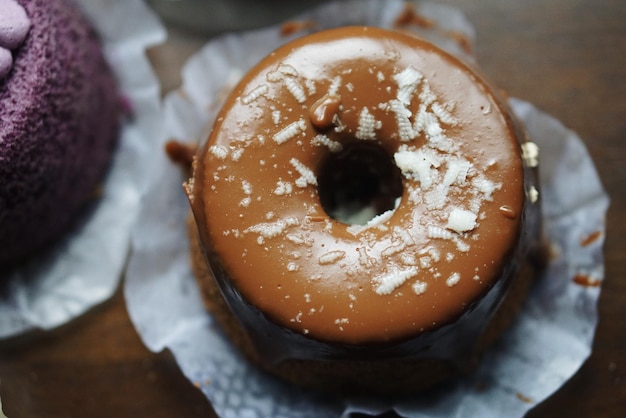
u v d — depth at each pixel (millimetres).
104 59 270
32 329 263
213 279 232
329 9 264
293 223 213
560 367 245
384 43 218
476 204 211
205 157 217
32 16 234
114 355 260
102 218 271
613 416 249
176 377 258
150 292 257
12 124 229
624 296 253
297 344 219
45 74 235
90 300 264
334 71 216
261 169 215
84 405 259
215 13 271
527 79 264
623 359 251
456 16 261
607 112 261
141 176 273
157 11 272
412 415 242
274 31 265
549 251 253
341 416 245
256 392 249
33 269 268
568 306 250
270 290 211
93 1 266
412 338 209
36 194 247
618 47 263
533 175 229
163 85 273
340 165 227
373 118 215
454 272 208
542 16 266
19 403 259
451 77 216
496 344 249
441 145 213
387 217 217
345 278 209
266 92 217
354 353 213
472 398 245
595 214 253
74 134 251
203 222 217
